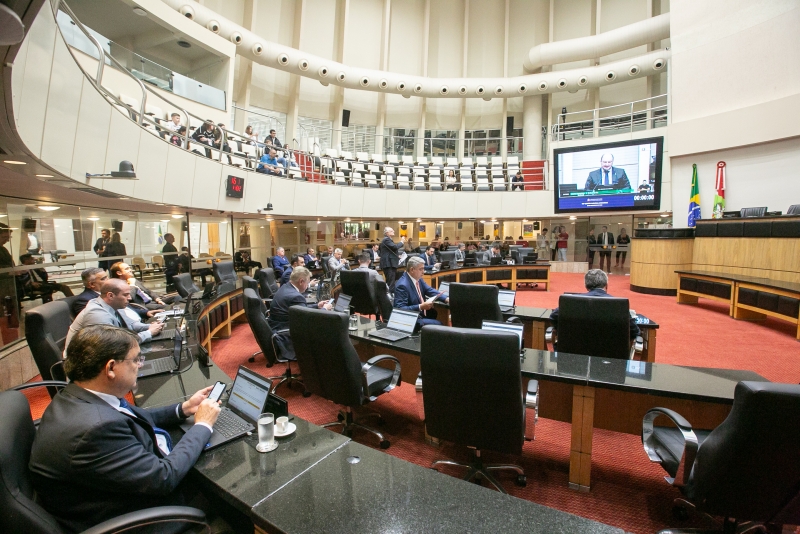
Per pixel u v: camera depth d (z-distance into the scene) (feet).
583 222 45.60
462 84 45.09
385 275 20.27
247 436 5.08
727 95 28.45
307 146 41.81
